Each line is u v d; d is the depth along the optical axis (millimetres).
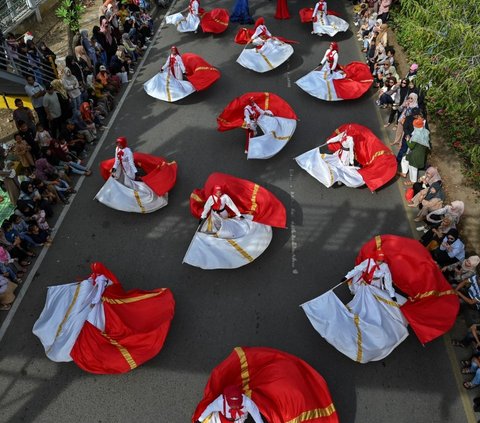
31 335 8234
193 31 17797
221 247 8969
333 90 13500
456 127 12453
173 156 12109
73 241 9953
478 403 6980
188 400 7289
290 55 15359
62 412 7199
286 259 9422
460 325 8180
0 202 10891
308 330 8211
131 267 9398
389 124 12914
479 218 10242
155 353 7473
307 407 6480
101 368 7316
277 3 18531
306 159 11203
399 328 7695
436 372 7570
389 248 8547
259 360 6922
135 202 10266
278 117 12141
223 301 8695
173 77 13883
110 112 13828
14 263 9156
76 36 14906
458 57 10328
